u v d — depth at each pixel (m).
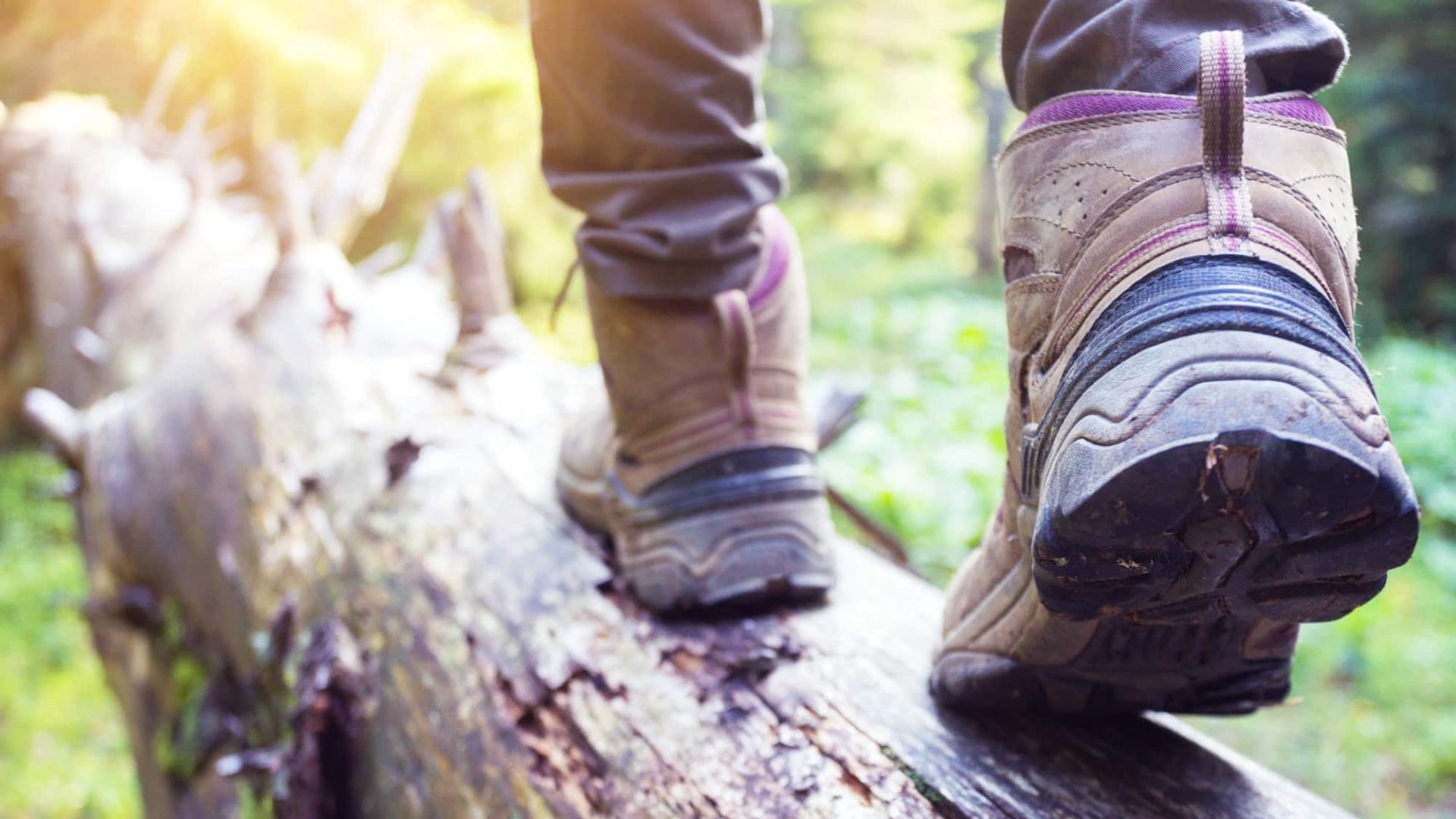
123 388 2.50
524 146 5.37
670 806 0.96
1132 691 0.87
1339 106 8.84
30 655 4.01
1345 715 3.16
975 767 0.90
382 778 1.29
